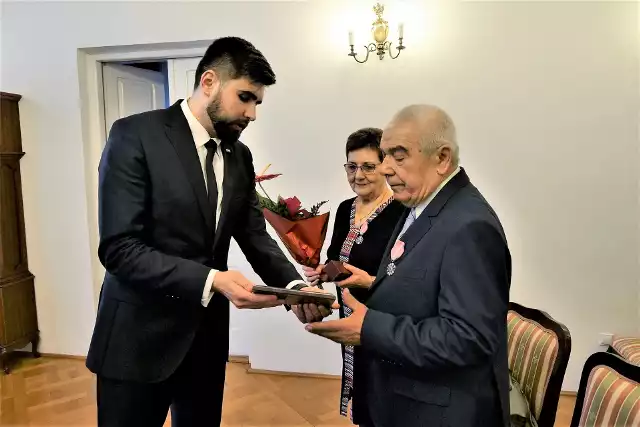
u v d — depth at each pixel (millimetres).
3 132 3203
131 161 1230
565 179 2775
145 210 1268
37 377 3119
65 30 3197
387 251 1227
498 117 2791
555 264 2844
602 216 2768
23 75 3283
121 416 1328
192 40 3062
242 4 2973
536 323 1460
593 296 2826
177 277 1206
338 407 2693
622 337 2688
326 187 3012
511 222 2857
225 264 1464
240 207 1470
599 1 2629
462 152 2846
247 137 3064
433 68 2816
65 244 3381
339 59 2906
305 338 3104
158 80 3854
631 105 2666
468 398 1034
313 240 1532
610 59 2656
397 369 1096
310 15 2910
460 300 954
